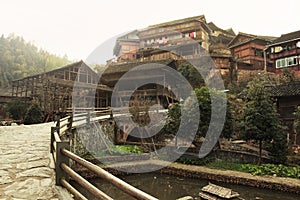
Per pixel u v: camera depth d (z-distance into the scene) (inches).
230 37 1251.8
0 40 1894.7
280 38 976.3
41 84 935.7
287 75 834.8
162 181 423.5
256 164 440.1
